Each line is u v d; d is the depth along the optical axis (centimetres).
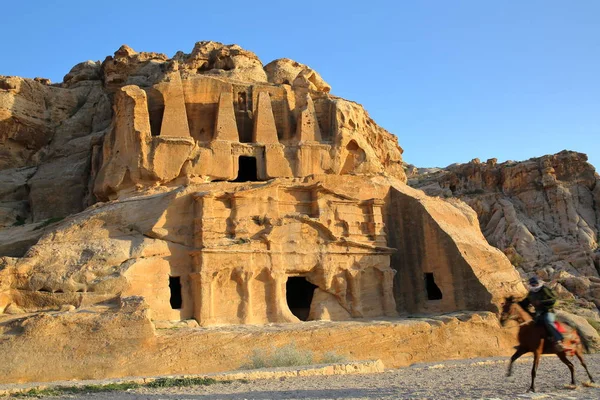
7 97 3953
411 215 3397
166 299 2691
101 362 2080
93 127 4244
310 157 3559
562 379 1745
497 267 3262
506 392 1427
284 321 2839
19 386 1694
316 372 1962
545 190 5900
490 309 3036
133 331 2170
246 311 2811
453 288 3183
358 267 3164
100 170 3466
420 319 2891
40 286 2458
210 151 3372
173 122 3406
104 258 2608
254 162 3778
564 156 6044
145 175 3275
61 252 2622
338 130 3678
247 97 3706
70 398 1503
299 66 4278
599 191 5859
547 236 5594
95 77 4609
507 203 5872
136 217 2867
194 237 2861
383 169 4041
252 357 2275
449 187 6562
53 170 3900
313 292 3209
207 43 4141
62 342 2081
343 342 2544
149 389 1631
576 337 1503
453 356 2798
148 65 4241
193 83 3566
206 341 2280
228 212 2934
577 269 5131
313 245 3072
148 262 2673
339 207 3212
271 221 2977
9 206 3794
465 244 3238
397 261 3403
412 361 2691
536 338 1464
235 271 2836
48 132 4188
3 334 2078
